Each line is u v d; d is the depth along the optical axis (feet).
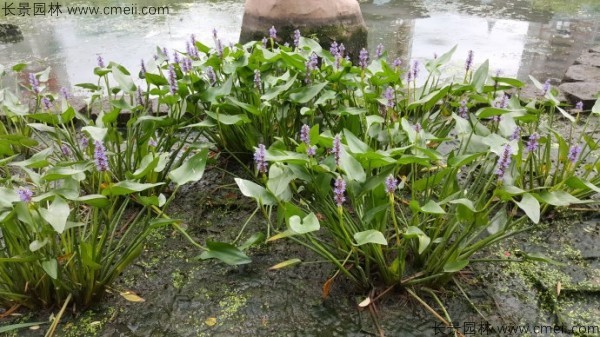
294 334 4.57
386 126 5.92
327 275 5.17
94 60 13.21
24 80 11.69
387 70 5.94
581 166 6.81
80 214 5.96
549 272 5.16
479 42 14.51
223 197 6.43
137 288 5.08
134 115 6.25
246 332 4.59
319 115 6.76
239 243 5.68
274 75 6.97
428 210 4.25
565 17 17.80
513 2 20.71
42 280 4.64
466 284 5.05
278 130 6.73
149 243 5.68
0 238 5.54
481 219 4.42
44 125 5.97
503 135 5.34
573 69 10.19
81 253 4.30
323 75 6.92
